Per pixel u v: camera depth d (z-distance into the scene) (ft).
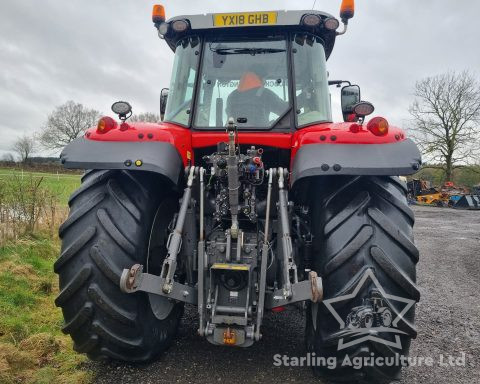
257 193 9.58
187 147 9.78
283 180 8.52
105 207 8.25
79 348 8.32
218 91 10.37
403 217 8.12
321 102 10.32
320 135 8.28
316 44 10.68
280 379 8.74
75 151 8.49
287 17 10.23
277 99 10.17
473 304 15.08
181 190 9.58
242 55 10.51
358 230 7.80
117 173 8.79
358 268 7.60
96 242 7.94
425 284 18.16
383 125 8.02
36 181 22.91
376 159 7.82
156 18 11.10
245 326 7.87
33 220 21.29
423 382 9.04
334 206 8.22
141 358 8.71
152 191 8.91
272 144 9.85
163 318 9.28
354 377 8.00
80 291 7.88
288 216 8.75
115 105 8.72
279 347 10.33
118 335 8.07
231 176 7.99
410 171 7.66
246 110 10.17
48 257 18.39
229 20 10.30
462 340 11.53
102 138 8.65
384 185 8.46
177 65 10.87
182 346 10.23
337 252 7.73
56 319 11.50
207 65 10.54
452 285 18.06
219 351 10.00
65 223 8.18
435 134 115.44
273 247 9.04
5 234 18.88
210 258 8.39
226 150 8.72
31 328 10.80
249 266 8.06
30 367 8.88
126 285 7.28
